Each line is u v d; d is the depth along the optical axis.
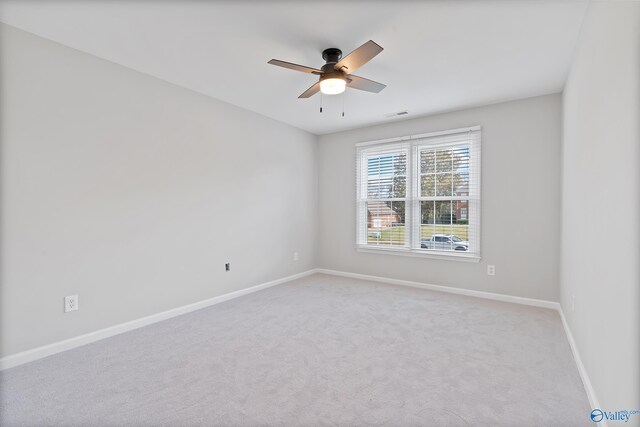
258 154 4.15
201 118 3.43
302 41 2.36
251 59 2.65
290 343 2.52
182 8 1.97
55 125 2.36
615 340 1.38
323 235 5.22
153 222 3.00
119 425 1.58
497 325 2.89
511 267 3.64
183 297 3.26
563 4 1.92
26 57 2.22
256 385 1.92
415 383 1.94
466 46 2.43
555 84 3.14
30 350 2.24
